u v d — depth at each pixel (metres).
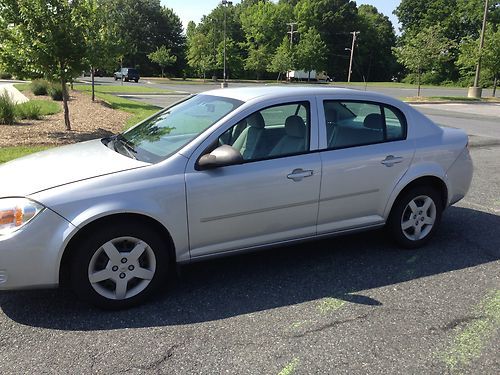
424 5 80.94
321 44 75.00
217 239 3.74
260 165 3.79
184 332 3.18
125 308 3.49
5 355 2.90
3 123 12.52
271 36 83.56
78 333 3.16
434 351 3.00
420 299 3.69
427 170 4.55
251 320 3.35
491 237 5.10
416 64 32.16
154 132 4.15
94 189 3.30
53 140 10.06
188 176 3.54
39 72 11.01
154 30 87.31
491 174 8.30
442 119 18.47
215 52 76.31
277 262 4.38
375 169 4.29
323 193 4.07
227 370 2.78
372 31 95.50
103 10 13.89
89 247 3.30
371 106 4.42
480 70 33.19
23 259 3.15
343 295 3.74
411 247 4.71
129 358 2.88
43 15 10.39
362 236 5.07
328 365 2.84
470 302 3.65
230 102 4.08
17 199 3.21
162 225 3.48
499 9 69.50
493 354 2.98
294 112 4.06
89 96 24.12
